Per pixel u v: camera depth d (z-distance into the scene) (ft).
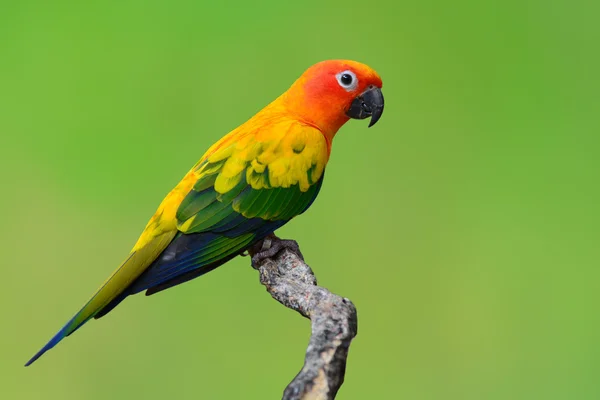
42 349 29.60
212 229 32.65
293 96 36.73
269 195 33.68
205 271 32.81
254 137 34.06
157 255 31.96
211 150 34.17
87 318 30.32
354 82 36.22
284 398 23.97
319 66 36.45
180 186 33.01
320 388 24.20
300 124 35.17
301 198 34.53
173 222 32.24
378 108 36.55
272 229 33.99
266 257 31.86
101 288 30.94
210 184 32.99
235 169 33.40
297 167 34.17
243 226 33.22
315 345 25.11
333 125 37.04
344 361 25.05
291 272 31.17
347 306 26.76
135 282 31.65
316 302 27.43
